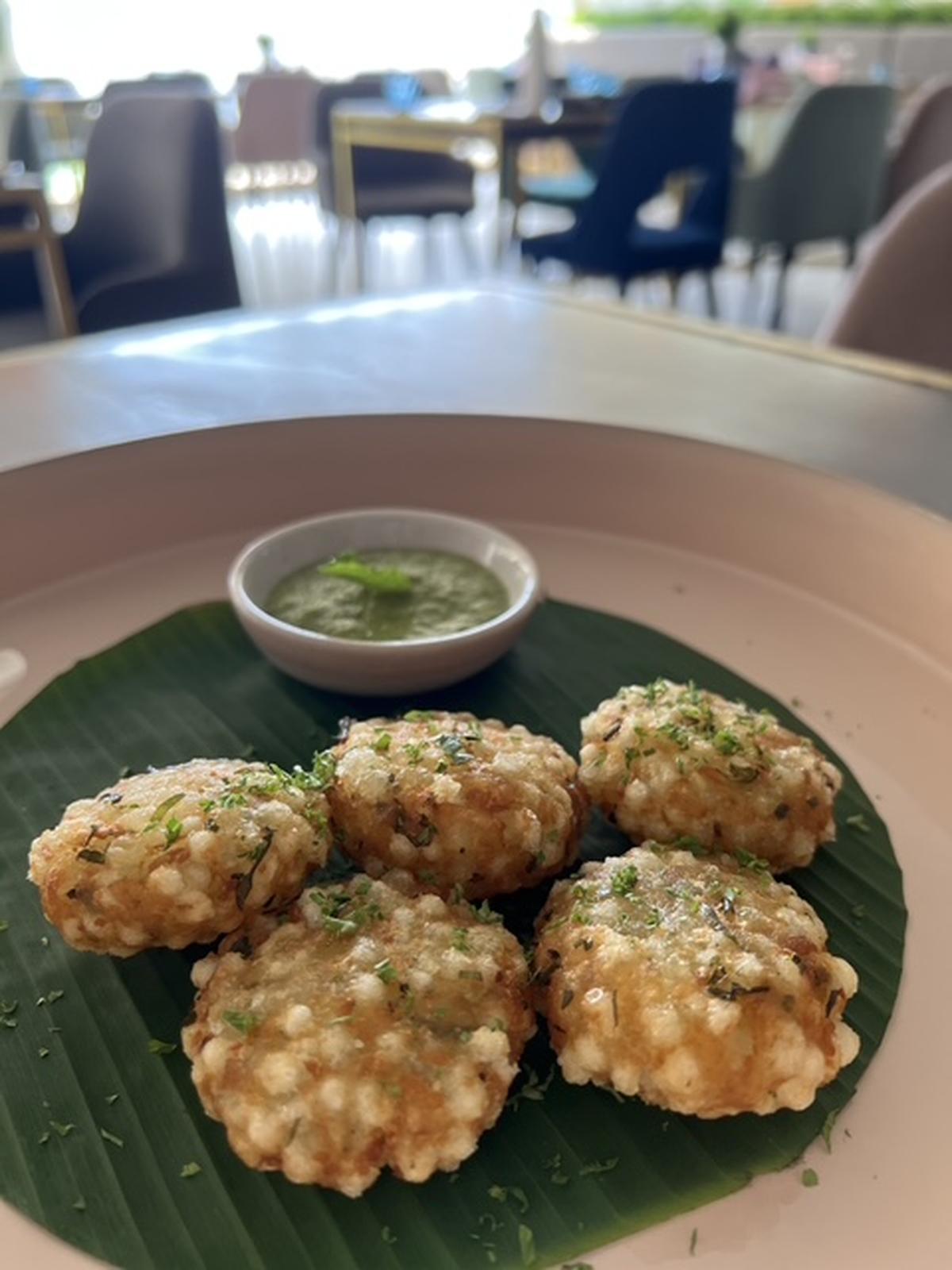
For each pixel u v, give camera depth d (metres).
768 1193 0.15
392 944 0.17
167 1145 0.16
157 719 0.25
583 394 0.37
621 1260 0.14
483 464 0.33
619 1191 0.15
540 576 0.31
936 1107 0.16
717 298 1.31
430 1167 0.15
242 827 0.18
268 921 0.18
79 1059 0.17
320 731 0.25
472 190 1.28
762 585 0.30
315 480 0.32
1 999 0.18
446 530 0.30
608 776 0.21
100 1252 0.14
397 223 1.72
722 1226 0.15
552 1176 0.15
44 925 0.19
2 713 0.25
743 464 0.30
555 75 1.50
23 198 0.66
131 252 0.76
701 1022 0.15
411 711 0.24
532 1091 0.16
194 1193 0.15
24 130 1.21
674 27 2.03
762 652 0.28
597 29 2.14
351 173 1.20
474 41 2.06
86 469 0.29
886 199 0.89
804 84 1.39
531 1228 0.15
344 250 1.54
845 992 0.17
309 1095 0.15
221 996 0.16
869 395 0.38
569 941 0.17
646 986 0.16
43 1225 0.14
